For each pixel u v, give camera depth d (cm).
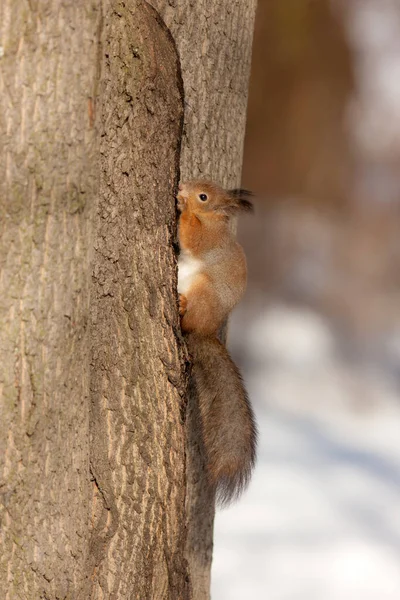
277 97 2808
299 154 2905
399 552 1334
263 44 2738
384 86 3253
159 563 733
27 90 632
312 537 1365
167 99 730
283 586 1226
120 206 717
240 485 852
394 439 2095
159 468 728
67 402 680
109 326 722
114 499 718
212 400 866
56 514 684
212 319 884
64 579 693
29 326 654
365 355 2867
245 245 3058
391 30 3278
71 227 665
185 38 826
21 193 640
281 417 2072
